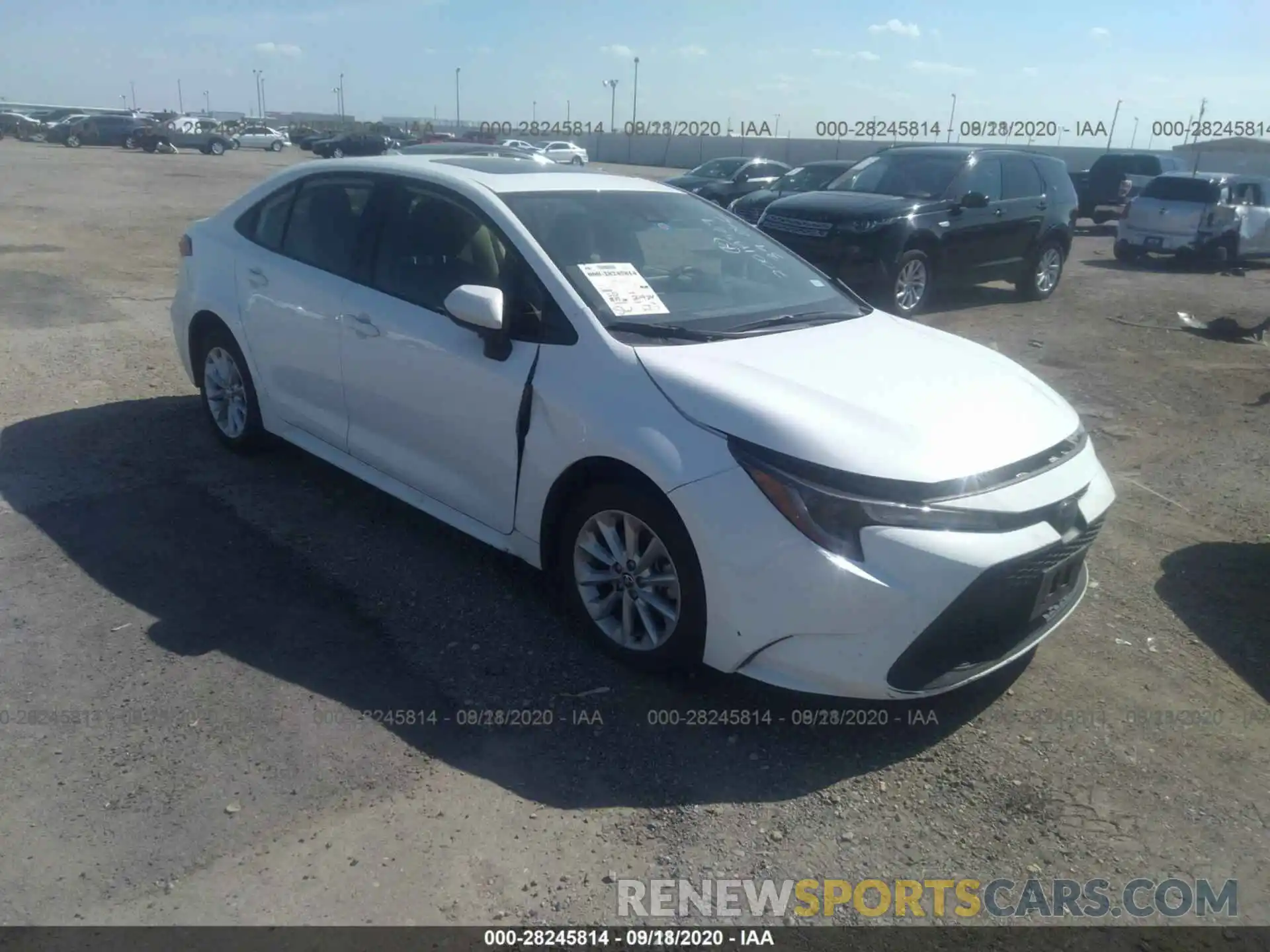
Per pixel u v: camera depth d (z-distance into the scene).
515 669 3.78
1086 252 20.20
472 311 3.80
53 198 20.70
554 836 2.96
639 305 3.99
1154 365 9.31
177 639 3.87
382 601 4.21
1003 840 3.04
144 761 3.19
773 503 3.22
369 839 2.91
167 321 9.23
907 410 3.52
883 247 10.90
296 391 5.08
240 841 2.88
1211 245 17.02
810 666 3.26
